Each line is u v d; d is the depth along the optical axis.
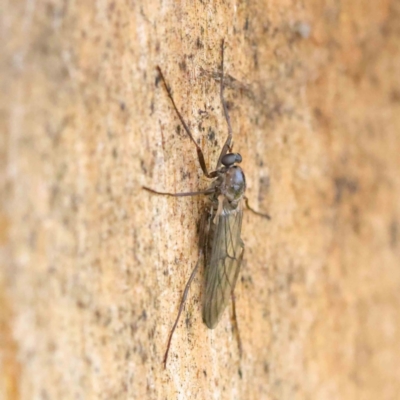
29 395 0.09
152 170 0.09
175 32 0.09
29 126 0.09
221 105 0.10
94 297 0.09
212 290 0.10
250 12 0.10
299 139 0.10
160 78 0.09
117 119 0.09
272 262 0.10
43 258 0.09
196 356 0.10
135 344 0.09
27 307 0.09
